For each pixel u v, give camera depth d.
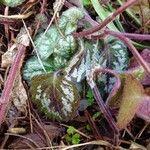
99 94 0.18
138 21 0.20
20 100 0.18
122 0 0.20
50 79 0.18
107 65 0.19
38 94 0.18
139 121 0.19
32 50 0.19
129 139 0.19
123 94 0.16
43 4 0.19
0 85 0.19
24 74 0.19
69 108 0.18
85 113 0.19
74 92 0.18
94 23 0.19
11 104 0.18
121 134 0.19
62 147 0.18
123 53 0.19
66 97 0.18
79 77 0.18
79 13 0.18
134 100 0.16
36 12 0.19
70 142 0.18
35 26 0.19
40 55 0.19
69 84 0.18
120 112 0.16
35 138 0.18
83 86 0.19
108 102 0.17
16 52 0.18
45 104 0.18
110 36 0.19
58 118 0.18
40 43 0.19
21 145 0.18
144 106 0.16
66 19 0.18
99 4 0.19
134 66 0.18
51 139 0.18
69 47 0.18
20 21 0.19
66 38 0.18
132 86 0.16
